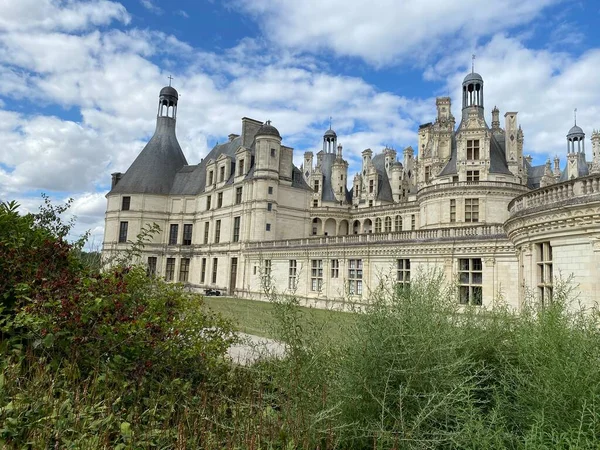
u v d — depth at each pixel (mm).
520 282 16609
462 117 53531
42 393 5996
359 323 6645
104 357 7379
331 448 5676
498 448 4852
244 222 52719
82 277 8156
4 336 7637
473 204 45938
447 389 5855
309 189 56500
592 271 12336
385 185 77438
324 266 39625
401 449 5359
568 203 12984
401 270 32188
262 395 6828
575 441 4496
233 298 46594
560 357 5797
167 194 66750
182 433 5797
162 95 72625
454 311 8102
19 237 8148
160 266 64312
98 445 5309
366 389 5836
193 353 7941
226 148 65625
